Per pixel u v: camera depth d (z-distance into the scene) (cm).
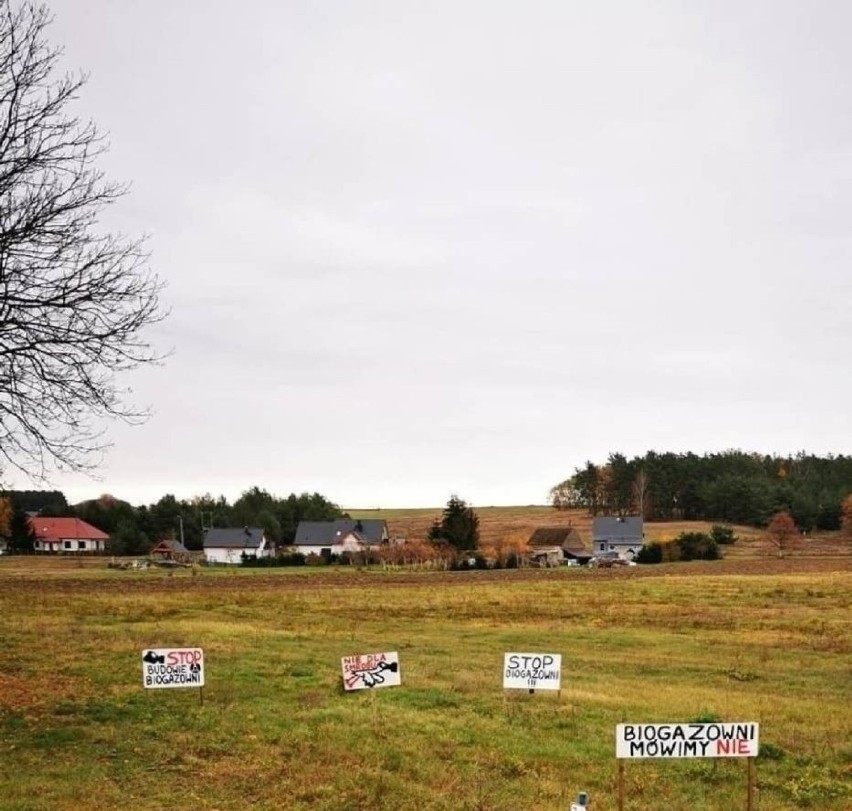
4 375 1477
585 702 1856
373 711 1598
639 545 12181
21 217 1455
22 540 12775
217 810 1129
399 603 4731
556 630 3466
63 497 19188
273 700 1791
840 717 1814
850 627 3566
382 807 1152
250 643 2706
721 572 7856
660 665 2602
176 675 1712
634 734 1066
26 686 1833
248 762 1337
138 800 1153
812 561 9500
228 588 6194
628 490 17425
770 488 15412
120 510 15312
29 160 1459
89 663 2169
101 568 9262
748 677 2406
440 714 1670
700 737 1067
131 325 1577
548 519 18675
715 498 16100
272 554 12688
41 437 1538
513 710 1736
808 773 1343
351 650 2636
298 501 15838
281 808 1145
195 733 1489
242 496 16600
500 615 4097
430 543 9850
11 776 1202
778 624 3675
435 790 1215
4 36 1463
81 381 1535
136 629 3016
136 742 1425
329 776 1262
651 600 4894
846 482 17375
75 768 1262
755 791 1252
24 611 3762
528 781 1263
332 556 10300
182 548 11888
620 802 1060
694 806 1176
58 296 1489
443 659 2564
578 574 7844
